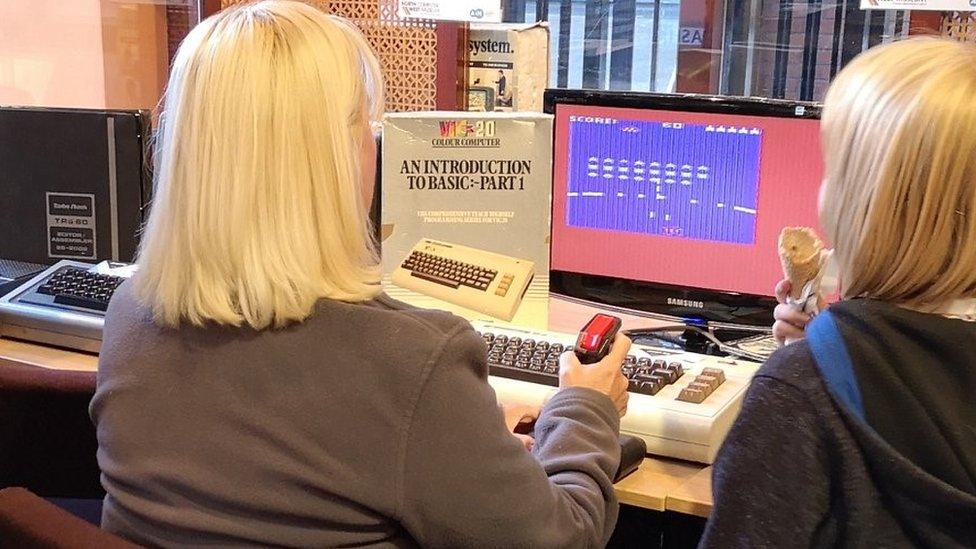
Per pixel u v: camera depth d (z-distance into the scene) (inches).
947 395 35.8
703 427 54.8
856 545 36.5
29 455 62.5
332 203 41.7
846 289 39.0
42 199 83.6
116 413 43.4
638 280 75.9
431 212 70.9
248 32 41.6
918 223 36.1
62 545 38.5
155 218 43.1
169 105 42.8
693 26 120.3
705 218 72.9
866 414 36.2
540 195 70.4
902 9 73.3
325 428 40.3
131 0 111.6
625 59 124.9
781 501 37.3
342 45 42.8
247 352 41.4
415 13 85.5
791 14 114.5
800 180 69.2
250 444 40.9
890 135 36.2
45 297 74.6
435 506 40.1
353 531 41.1
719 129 71.0
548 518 42.3
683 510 51.6
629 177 74.5
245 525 40.9
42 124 82.7
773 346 71.1
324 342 40.8
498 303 69.4
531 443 54.1
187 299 41.7
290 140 40.8
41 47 111.3
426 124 69.9
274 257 40.5
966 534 35.0
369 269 43.5
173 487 41.7
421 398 39.9
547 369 61.3
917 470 34.9
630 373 59.3
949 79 36.0
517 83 85.6
